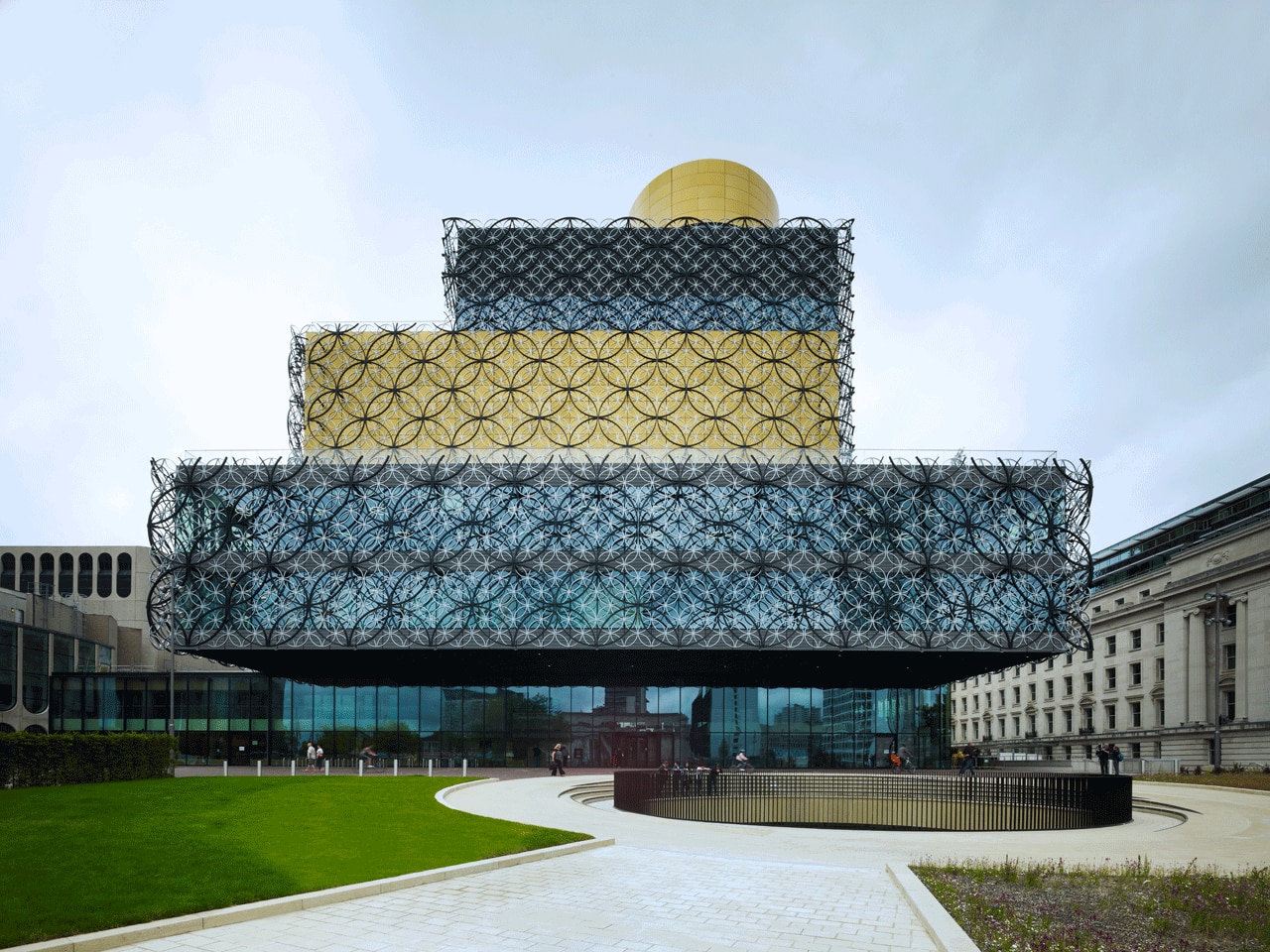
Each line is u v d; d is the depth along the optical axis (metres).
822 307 65.12
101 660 80.06
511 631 52.06
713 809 33.31
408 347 60.97
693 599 52.25
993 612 52.69
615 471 54.06
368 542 53.03
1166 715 80.12
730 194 75.50
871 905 14.44
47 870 15.36
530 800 33.56
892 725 63.50
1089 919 13.31
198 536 53.22
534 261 65.56
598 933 12.39
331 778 39.69
